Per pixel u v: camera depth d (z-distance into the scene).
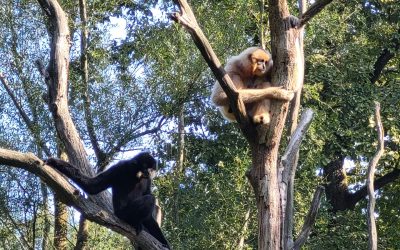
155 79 19.23
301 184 21.23
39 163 9.81
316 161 22.08
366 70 24.88
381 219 28.62
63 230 18.45
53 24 12.07
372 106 24.11
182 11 8.49
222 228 18.31
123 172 11.08
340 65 24.67
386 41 25.77
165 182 19.44
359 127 25.02
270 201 9.45
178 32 19.33
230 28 19.75
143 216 10.59
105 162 18.22
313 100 23.53
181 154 20.70
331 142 25.05
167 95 19.19
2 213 17.12
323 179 23.64
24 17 18.58
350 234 23.61
